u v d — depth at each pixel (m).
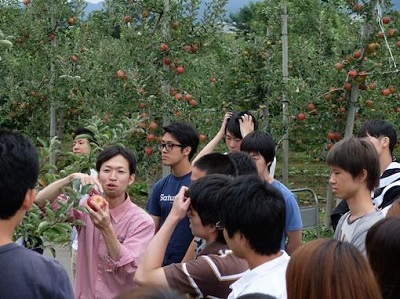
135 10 7.71
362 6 7.36
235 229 2.98
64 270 2.73
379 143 4.48
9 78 8.53
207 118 7.67
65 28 9.19
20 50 9.09
